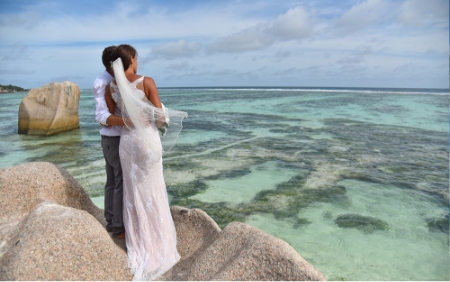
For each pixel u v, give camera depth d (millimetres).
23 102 14555
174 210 3996
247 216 5699
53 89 14836
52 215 2953
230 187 7152
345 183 7426
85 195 4285
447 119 18375
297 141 12266
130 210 3365
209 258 2943
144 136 3309
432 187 7172
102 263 2857
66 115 15172
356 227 5297
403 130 14734
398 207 6109
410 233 5094
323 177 7852
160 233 3354
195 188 7090
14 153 10852
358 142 12055
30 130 14500
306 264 2527
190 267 3070
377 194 6766
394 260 4305
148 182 3365
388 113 21484
